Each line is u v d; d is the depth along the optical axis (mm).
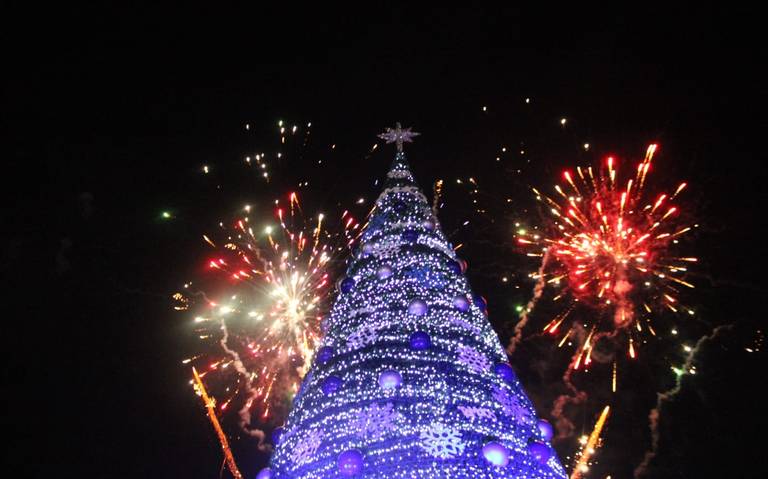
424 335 8586
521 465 7980
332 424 8195
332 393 8445
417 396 8156
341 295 9758
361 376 8453
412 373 8367
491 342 9242
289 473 8258
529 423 8562
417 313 8906
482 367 8742
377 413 8062
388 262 9617
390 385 8195
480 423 8094
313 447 8180
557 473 8289
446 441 7828
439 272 9578
